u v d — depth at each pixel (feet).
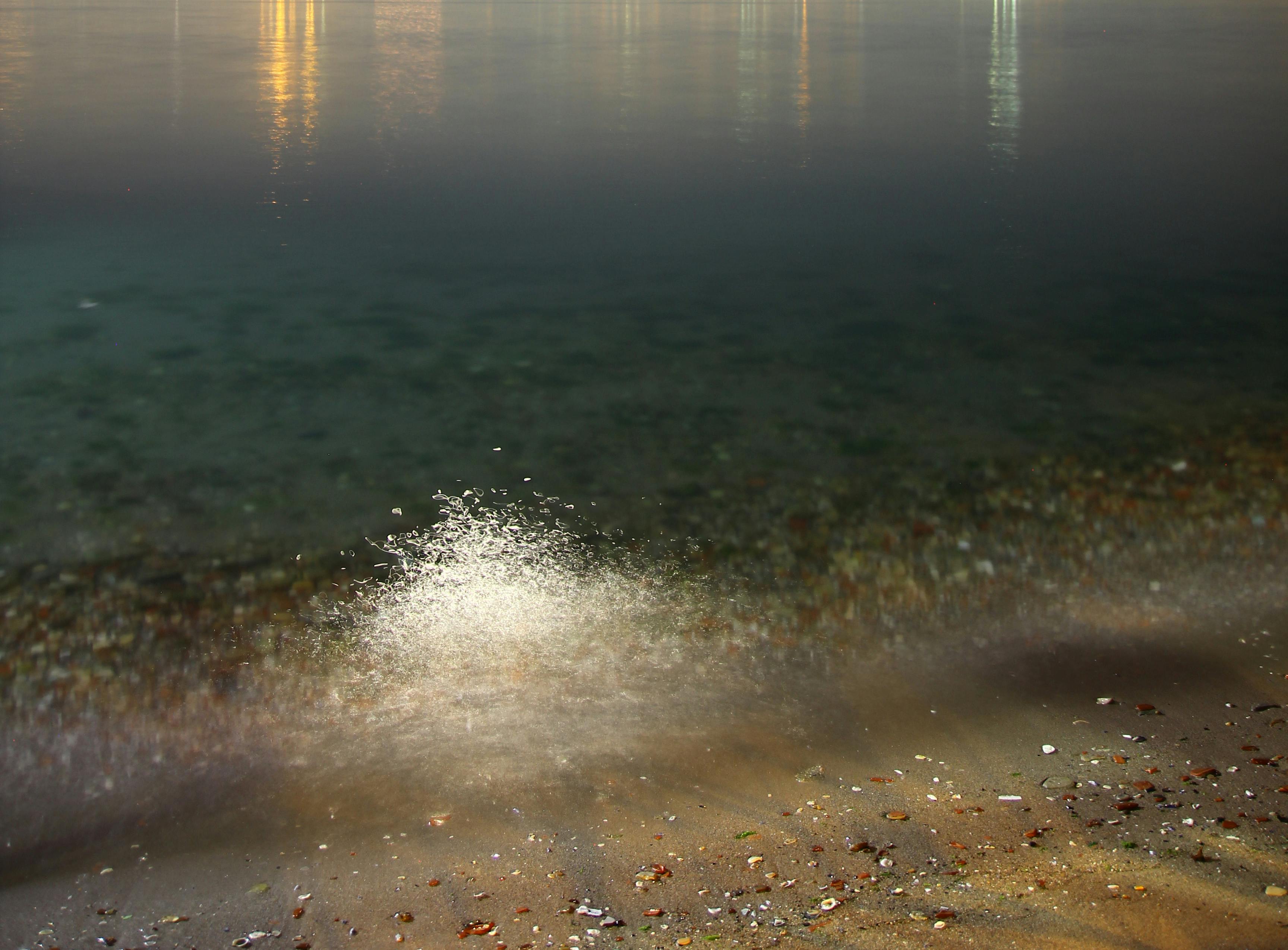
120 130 50.44
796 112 56.65
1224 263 30.66
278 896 9.09
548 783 10.56
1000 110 56.85
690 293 28.68
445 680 12.57
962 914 8.40
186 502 17.30
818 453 19.16
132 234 33.81
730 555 15.65
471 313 27.07
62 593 14.57
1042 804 9.99
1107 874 8.89
